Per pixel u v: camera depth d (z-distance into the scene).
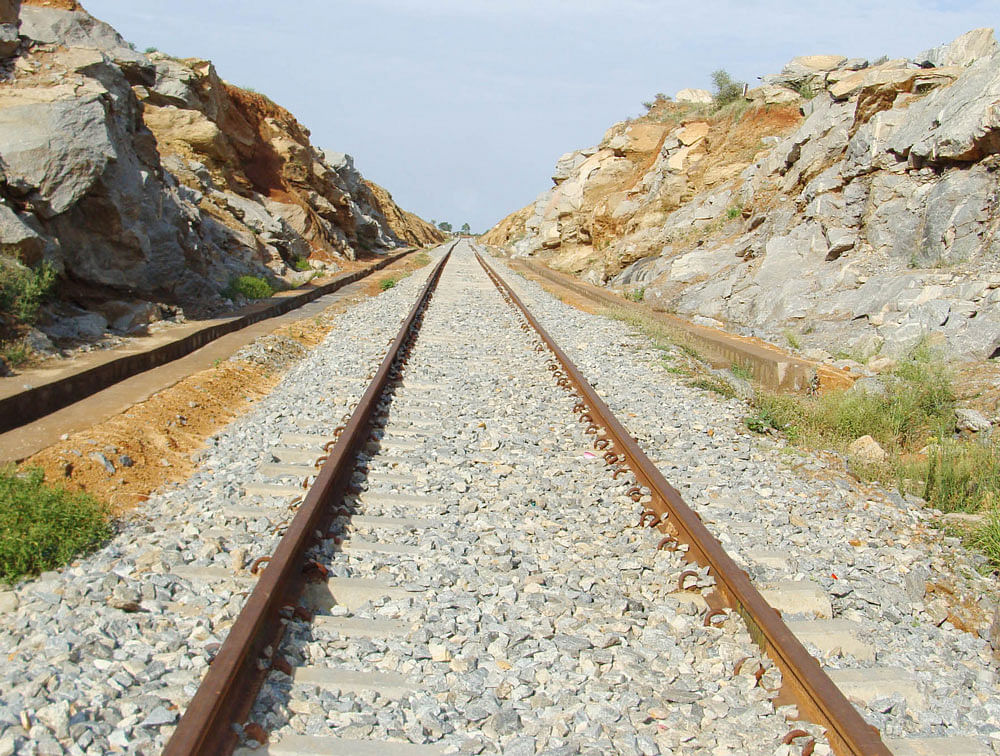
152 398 8.53
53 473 6.30
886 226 15.16
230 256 18.77
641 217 28.62
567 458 7.29
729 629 4.32
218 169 24.11
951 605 5.23
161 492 6.40
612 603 4.61
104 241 11.84
